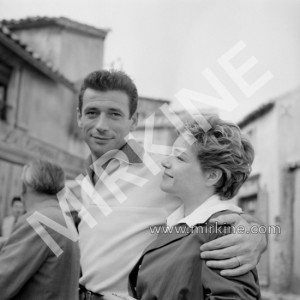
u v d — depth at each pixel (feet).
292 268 15.69
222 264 3.25
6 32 12.46
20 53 12.93
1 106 12.80
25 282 4.04
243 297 3.11
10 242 4.13
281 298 15.46
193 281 3.29
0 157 12.42
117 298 4.00
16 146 12.92
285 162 16.07
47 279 4.10
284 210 16.21
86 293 4.40
